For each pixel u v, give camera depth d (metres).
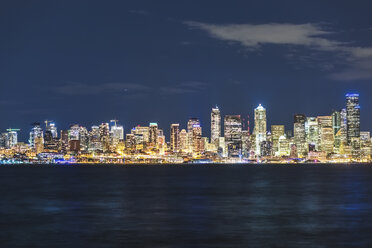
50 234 74.62
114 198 134.25
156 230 77.88
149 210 104.88
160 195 144.12
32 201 126.25
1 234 74.81
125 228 79.81
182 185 195.25
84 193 152.62
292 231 76.62
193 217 93.06
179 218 91.62
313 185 191.50
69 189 172.12
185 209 106.50
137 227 80.81
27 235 73.88
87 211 103.56
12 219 91.38
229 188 175.38
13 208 110.25
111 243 67.50
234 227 80.81
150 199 130.88
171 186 188.62
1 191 162.38
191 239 70.31
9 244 67.31
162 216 94.69
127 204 117.44
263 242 68.06
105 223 85.25
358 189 166.88
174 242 68.25
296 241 68.75
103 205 115.31
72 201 125.75
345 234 73.75
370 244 66.62
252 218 91.50
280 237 71.62
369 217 92.31
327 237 71.44
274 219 89.94
